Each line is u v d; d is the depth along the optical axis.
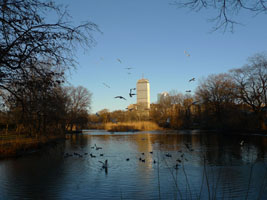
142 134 56.53
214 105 61.38
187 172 15.74
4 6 7.04
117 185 13.25
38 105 8.89
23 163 19.84
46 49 7.62
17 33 7.44
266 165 17.34
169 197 11.16
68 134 59.53
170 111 83.69
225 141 35.81
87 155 23.95
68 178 14.85
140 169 17.05
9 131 35.78
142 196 11.39
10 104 8.77
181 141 37.31
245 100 47.34
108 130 73.19
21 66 7.72
